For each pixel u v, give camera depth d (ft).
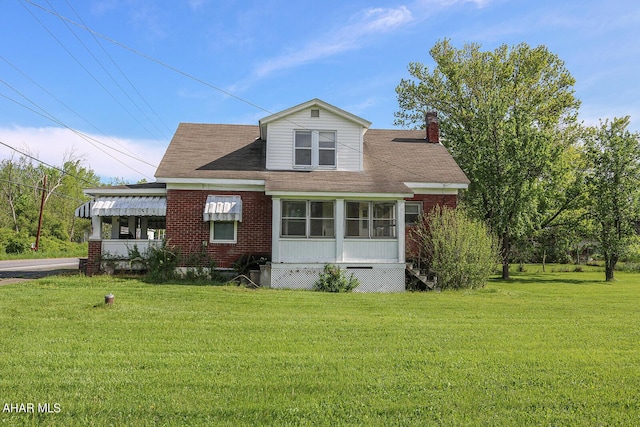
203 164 70.18
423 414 18.29
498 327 36.04
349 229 64.59
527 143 96.68
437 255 65.26
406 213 72.02
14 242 159.12
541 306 48.47
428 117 86.48
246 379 21.90
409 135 88.79
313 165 71.20
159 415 17.70
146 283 58.03
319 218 64.08
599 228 106.73
